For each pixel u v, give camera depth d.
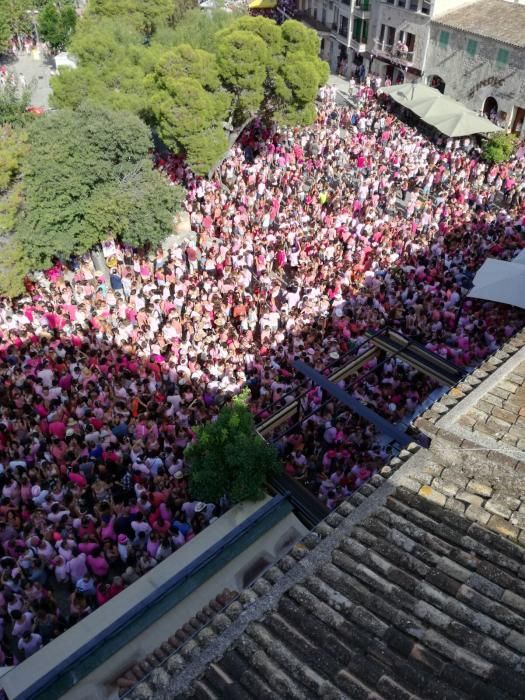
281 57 28.48
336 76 54.44
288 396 16.11
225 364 17.55
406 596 6.55
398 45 45.81
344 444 14.95
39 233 20.55
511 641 5.98
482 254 24.48
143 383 16.73
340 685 5.76
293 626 6.43
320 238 24.73
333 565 7.00
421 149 35.62
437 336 19.66
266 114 31.31
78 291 21.25
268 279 21.78
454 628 6.15
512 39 37.84
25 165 19.92
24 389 16.53
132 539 13.59
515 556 6.88
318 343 18.31
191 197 28.53
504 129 37.44
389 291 21.67
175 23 41.44
